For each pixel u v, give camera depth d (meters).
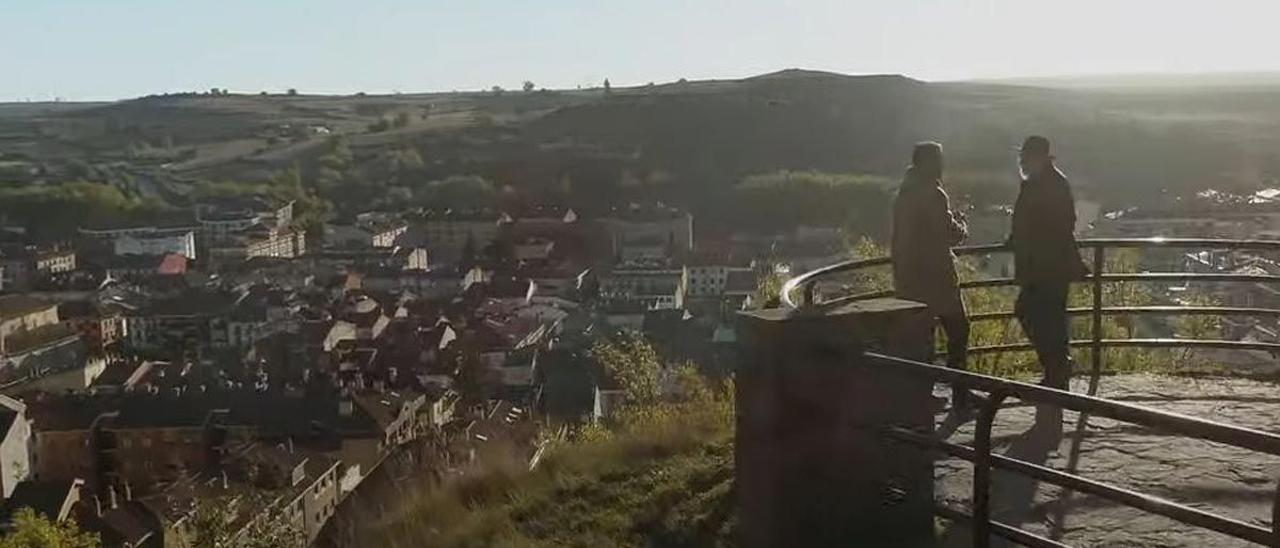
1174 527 5.34
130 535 30.80
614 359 20.22
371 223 132.00
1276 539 3.24
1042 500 5.76
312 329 68.50
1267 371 9.05
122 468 46.69
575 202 130.50
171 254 113.00
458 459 11.73
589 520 7.04
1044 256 7.18
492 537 7.11
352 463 43.03
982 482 4.17
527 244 111.75
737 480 5.39
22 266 106.75
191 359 69.31
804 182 108.31
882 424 5.01
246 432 46.34
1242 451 6.41
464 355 58.47
